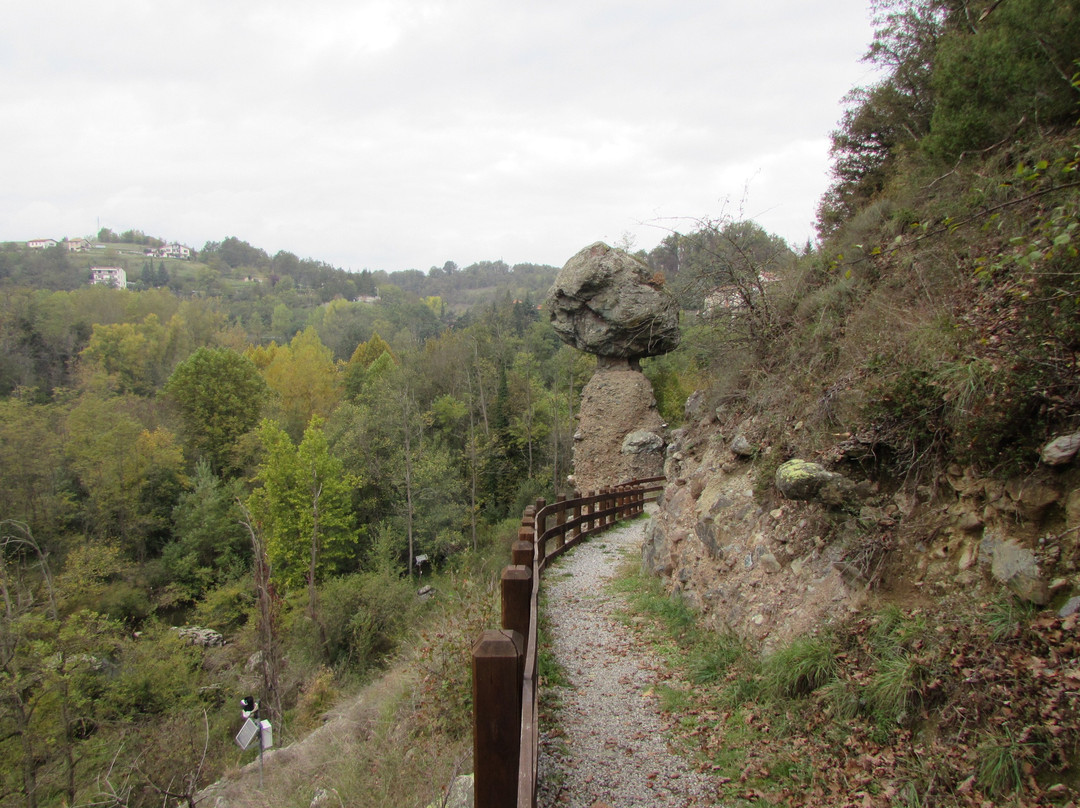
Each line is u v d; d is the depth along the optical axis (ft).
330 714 47.78
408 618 63.72
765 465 21.15
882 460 16.67
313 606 66.49
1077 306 12.80
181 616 103.60
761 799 12.40
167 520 120.26
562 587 30.35
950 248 19.52
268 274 578.25
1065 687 10.06
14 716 48.70
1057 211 13.17
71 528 112.78
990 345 14.61
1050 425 12.62
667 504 29.66
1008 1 24.06
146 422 138.21
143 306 221.87
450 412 136.15
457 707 19.75
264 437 106.93
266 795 26.81
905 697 12.24
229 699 62.44
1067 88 21.52
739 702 16.21
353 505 112.47
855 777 11.88
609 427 65.77
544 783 13.75
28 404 132.57
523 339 193.36
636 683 19.03
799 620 16.60
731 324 30.37
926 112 36.01
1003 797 9.80
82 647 55.72
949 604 13.12
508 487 127.85
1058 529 11.93
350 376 178.70
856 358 19.30
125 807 33.63
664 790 13.30
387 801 17.65
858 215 30.25
